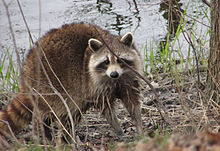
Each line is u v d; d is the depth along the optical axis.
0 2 18.70
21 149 6.73
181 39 14.73
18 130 9.52
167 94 11.27
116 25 16.06
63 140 9.30
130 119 10.40
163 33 15.22
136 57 9.11
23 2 18.84
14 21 16.89
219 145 4.67
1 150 7.34
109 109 9.39
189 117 8.45
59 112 9.08
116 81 9.02
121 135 9.52
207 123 8.13
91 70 8.79
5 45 14.78
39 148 6.63
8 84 11.89
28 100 8.91
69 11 17.75
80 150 8.72
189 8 16.72
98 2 18.69
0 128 9.12
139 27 15.86
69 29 9.13
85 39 9.05
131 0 18.30
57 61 8.78
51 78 8.77
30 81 8.86
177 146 4.92
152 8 17.42
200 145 4.79
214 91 8.83
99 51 8.77
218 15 8.38
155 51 14.38
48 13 17.52
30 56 9.07
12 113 9.12
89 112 10.82
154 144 5.29
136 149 5.34
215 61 8.75
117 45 8.82
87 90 9.00
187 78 11.63
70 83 8.87
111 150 6.59
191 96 10.58
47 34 9.28
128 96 9.20
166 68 12.97
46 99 8.90
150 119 9.91
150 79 12.64
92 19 16.72
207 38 14.09
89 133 9.84
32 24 16.59
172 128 8.84
